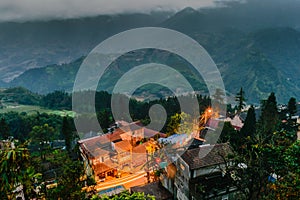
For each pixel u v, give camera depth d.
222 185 18.98
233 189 19.23
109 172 26.89
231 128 28.91
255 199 16.22
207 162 19.47
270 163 13.75
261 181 14.40
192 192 19.41
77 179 16.42
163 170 22.02
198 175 19.42
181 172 20.45
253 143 17.05
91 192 17.94
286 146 13.86
